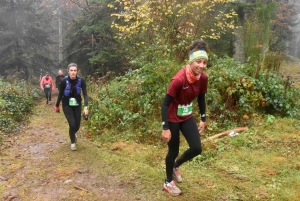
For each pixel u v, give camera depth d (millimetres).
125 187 3660
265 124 5578
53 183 3889
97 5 16812
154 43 8766
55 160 4781
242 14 11258
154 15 8766
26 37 21359
